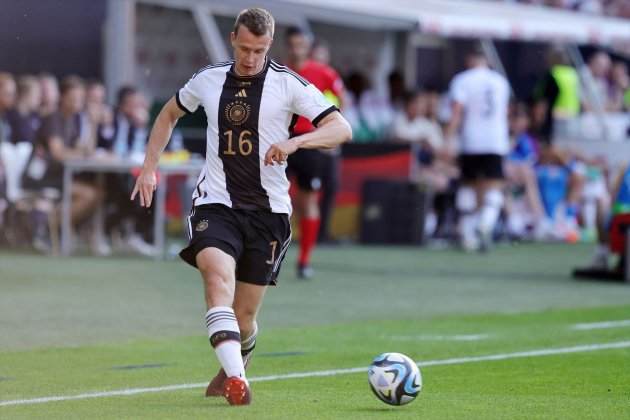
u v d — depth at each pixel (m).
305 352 29.70
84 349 29.62
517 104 69.81
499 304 40.25
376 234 62.34
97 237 52.44
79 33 61.22
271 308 38.00
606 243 49.50
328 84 45.00
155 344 30.59
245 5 63.12
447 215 63.75
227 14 63.94
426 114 65.44
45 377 25.66
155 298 39.28
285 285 43.94
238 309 22.84
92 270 46.38
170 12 62.88
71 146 52.25
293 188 60.06
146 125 59.12
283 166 22.52
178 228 59.91
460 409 21.80
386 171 62.66
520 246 63.97
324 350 30.06
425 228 62.38
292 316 36.38
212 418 20.58
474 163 59.34
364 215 62.34
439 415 21.11
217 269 21.61
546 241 67.69
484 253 59.19
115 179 52.72
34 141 52.03
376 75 70.94
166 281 43.72
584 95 77.12
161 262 49.91
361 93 66.12
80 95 52.50
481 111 58.94
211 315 21.41
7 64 59.78
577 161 69.06
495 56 77.38
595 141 70.81
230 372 21.44
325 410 21.47
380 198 62.34
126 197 52.81
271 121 22.20
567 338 32.47
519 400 22.98
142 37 62.38
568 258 57.44
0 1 59.88
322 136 21.95
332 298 40.78
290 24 63.69
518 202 67.88
